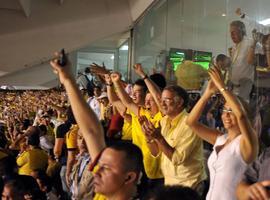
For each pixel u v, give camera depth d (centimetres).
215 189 223
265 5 337
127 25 1250
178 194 121
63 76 215
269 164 213
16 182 267
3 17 1265
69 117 564
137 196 162
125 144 166
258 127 286
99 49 1719
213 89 255
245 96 348
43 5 1280
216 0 470
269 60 316
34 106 1519
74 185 353
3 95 1819
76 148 456
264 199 90
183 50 604
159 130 277
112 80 382
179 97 285
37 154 501
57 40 1279
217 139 246
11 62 1270
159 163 295
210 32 491
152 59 871
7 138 925
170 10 720
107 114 536
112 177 159
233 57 388
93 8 1271
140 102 365
